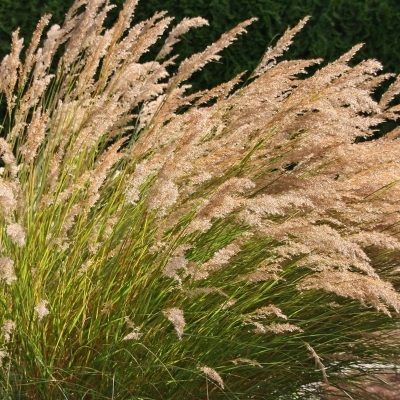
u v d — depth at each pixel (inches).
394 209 157.8
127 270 149.4
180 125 168.7
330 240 135.5
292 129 159.9
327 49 340.5
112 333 149.4
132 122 299.9
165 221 146.6
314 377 159.3
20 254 150.4
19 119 175.3
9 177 163.5
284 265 157.1
